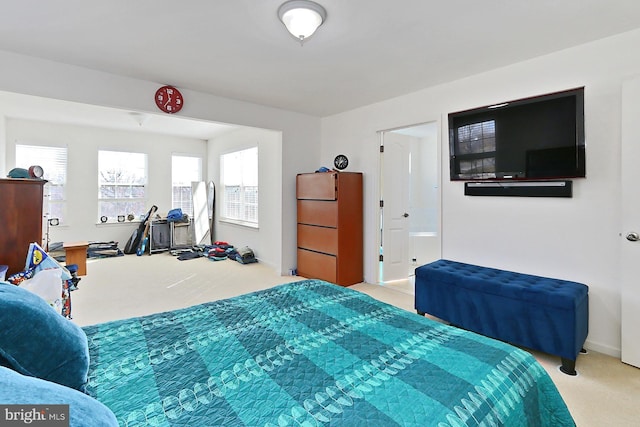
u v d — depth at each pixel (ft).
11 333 2.92
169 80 11.42
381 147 14.70
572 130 8.43
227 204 23.11
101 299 12.33
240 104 13.89
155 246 21.86
